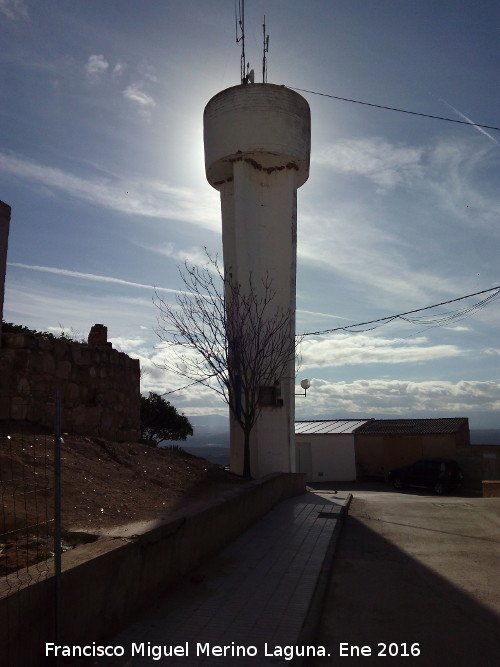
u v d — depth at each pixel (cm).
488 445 2588
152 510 664
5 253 864
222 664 424
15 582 370
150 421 2256
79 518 572
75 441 867
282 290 1468
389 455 2784
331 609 564
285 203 1508
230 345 1275
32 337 898
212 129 1502
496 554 782
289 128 1463
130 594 494
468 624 521
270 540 823
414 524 1017
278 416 1398
